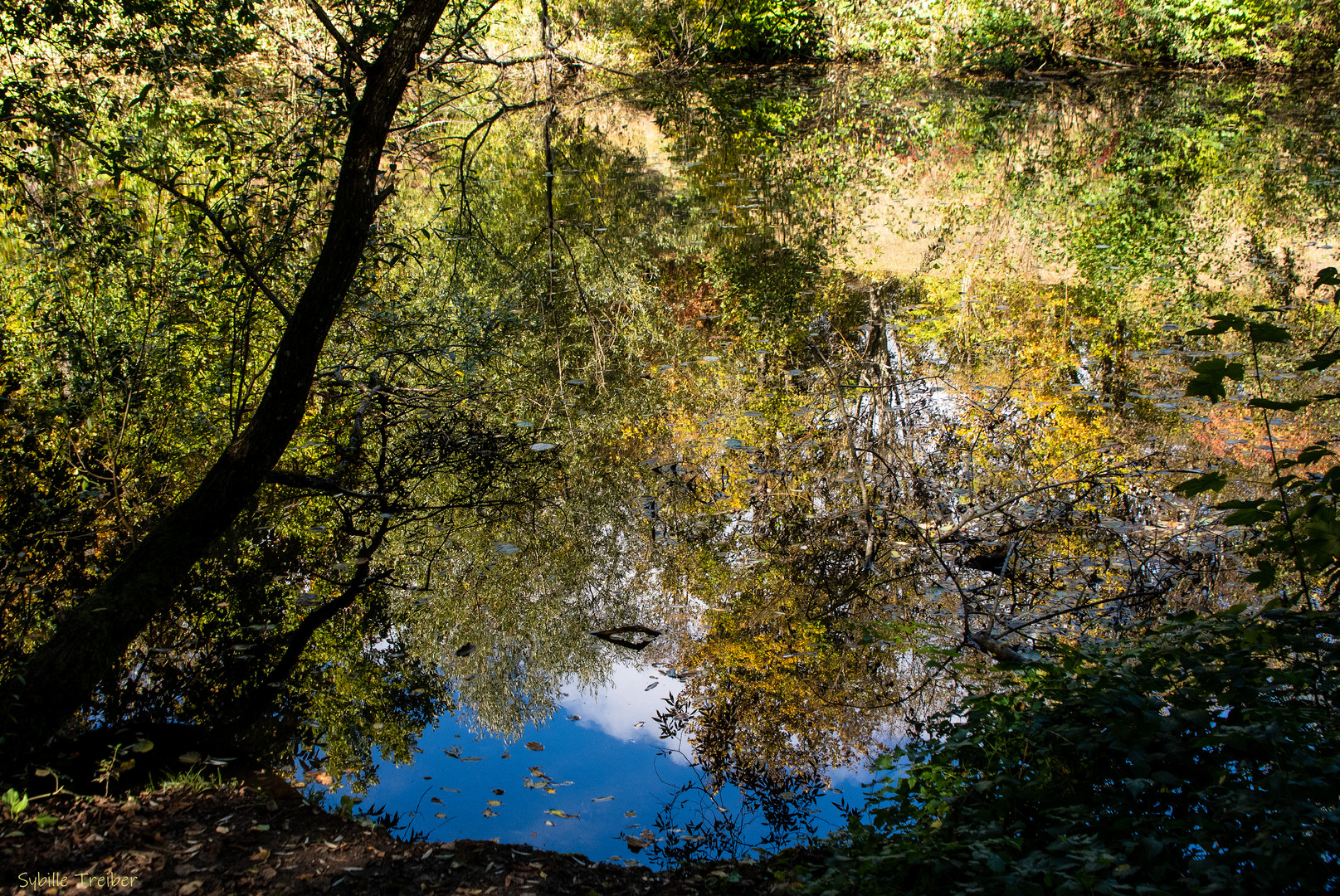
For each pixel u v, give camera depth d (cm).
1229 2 1889
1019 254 1145
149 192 793
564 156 1404
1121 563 557
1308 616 312
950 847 275
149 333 676
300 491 647
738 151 1539
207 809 361
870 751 426
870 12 2019
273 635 509
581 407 806
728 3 1922
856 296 1046
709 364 897
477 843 355
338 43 595
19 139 627
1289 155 1448
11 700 393
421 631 529
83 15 603
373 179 539
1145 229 1184
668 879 338
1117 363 868
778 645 509
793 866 340
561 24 1465
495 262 978
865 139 1622
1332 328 873
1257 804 239
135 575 470
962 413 785
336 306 533
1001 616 509
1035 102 1836
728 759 425
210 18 655
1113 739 293
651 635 530
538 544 619
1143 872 247
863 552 592
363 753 422
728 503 670
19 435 646
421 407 737
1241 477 645
